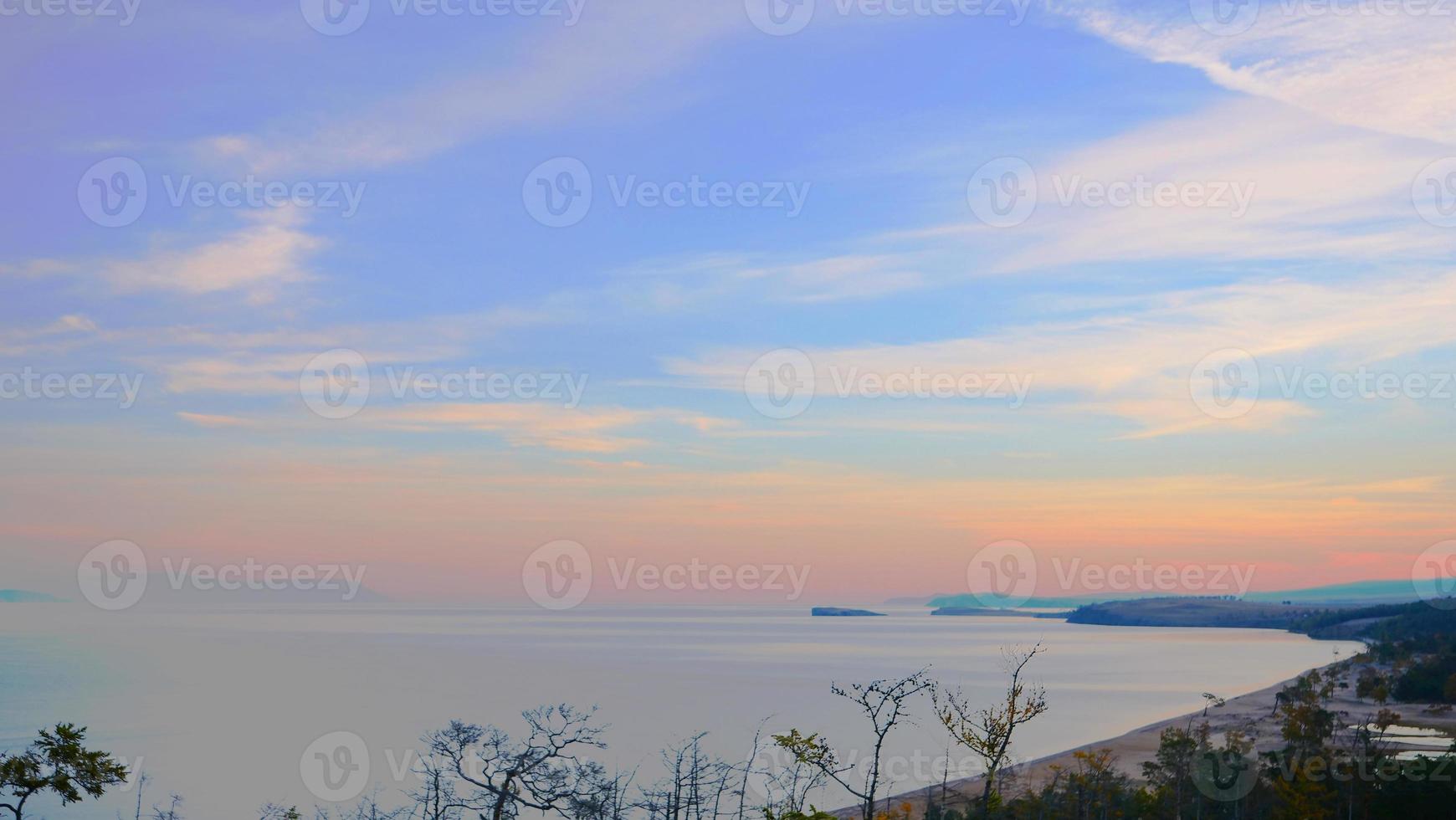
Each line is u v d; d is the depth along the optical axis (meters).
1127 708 148.12
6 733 118.75
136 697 162.00
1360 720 99.75
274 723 128.75
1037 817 63.69
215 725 127.25
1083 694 171.38
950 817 58.72
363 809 67.75
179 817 68.50
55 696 164.38
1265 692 159.38
